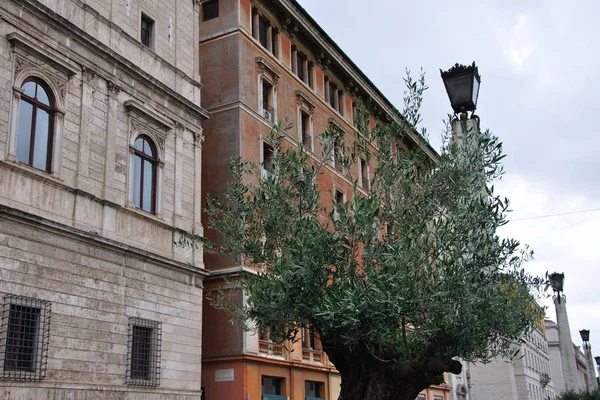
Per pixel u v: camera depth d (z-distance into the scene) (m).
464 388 56.44
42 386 17.83
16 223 17.86
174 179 24.84
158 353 22.31
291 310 12.88
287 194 14.23
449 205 13.49
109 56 22.08
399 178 14.21
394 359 13.47
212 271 29.30
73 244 19.61
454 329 12.30
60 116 20.11
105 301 20.45
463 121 12.34
